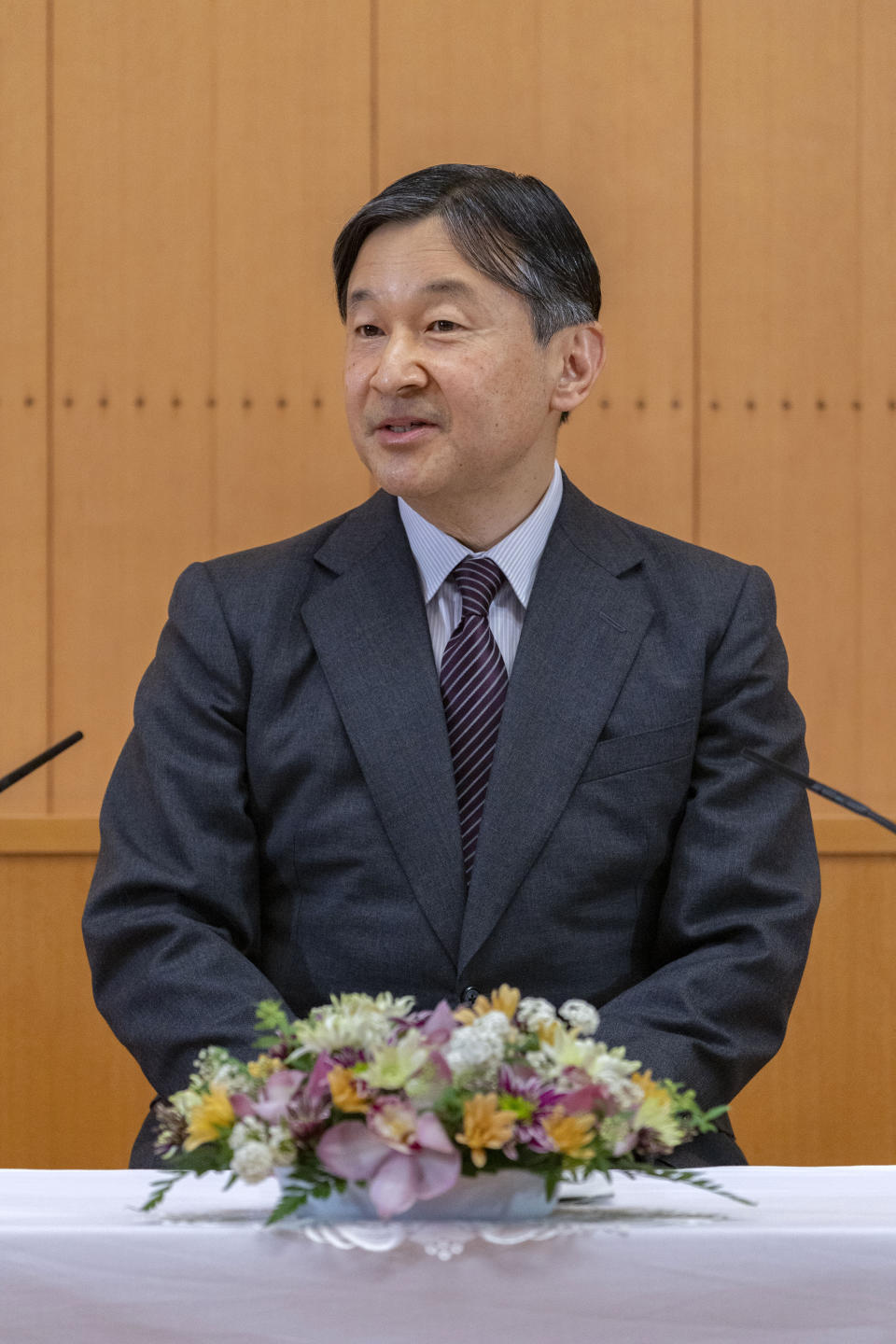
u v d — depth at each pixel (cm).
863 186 827
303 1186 284
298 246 820
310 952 480
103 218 815
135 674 812
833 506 827
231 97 816
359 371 475
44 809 804
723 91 823
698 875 476
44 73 813
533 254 475
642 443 824
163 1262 274
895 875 795
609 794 479
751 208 826
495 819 469
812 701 822
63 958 777
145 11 815
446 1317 274
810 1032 787
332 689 488
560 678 487
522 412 477
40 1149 772
